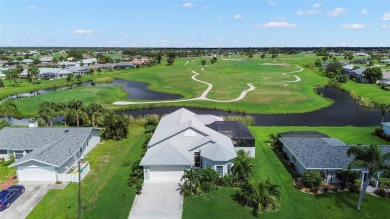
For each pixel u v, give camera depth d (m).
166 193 38.84
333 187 39.38
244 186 37.09
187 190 38.41
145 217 33.53
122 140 60.94
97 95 108.69
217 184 40.69
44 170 42.34
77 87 128.25
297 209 34.88
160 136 48.53
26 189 40.00
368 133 65.06
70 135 52.50
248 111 92.19
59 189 40.09
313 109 95.19
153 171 42.34
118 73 180.62
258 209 34.34
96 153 53.62
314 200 36.75
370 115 88.56
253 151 50.31
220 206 35.59
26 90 126.19
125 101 104.69
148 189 39.91
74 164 48.38
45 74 167.50
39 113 71.44
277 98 104.75
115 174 44.56
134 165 44.44
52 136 52.34
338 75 148.00
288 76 159.12
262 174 43.88
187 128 46.22
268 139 60.66
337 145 46.22
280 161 48.88
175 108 96.38
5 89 127.25
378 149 32.41
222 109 94.81
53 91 124.88
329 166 39.94
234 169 40.75
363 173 39.03
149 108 97.00
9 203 35.84
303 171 41.72
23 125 74.88
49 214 34.22
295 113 91.06
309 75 165.50
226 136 50.56
